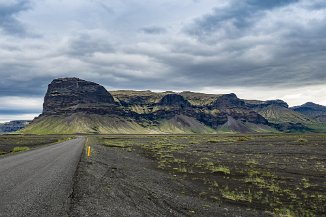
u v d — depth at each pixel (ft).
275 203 57.52
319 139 325.62
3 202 41.16
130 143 323.16
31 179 62.64
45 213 37.06
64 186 57.00
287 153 168.45
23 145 255.70
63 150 179.42
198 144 275.39
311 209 54.03
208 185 74.64
